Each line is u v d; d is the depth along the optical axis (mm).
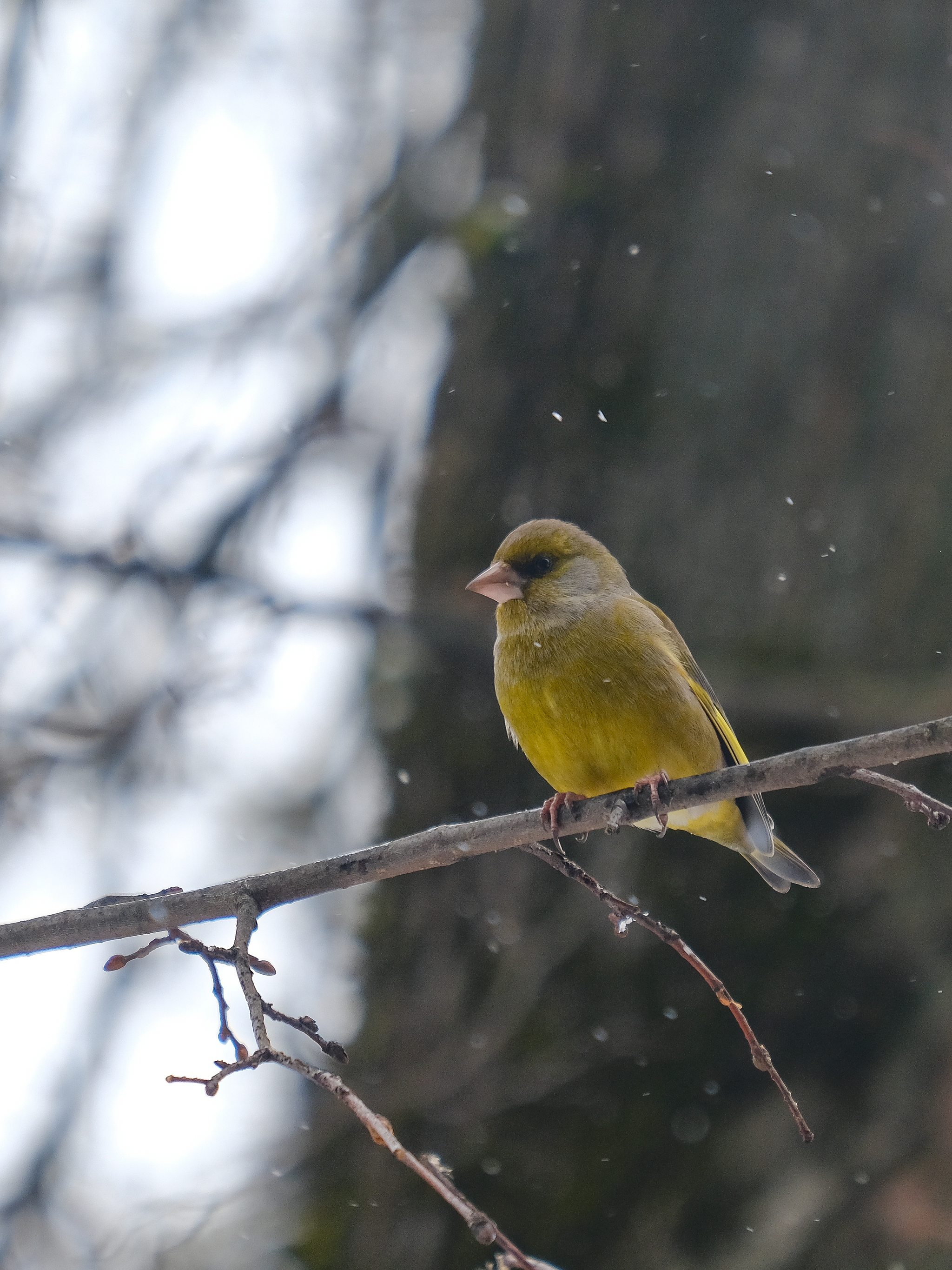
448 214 14320
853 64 12469
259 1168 12680
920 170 12133
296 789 15023
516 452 12453
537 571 8898
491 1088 10711
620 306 12383
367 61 16234
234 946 5605
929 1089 9922
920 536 11281
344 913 13656
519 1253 4184
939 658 10984
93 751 13695
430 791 12211
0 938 6441
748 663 11148
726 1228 9898
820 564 11336
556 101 13141
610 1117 10469
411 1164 4379
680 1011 10672
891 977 10453
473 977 11250
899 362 11688
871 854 10750
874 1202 9688
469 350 12945
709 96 12727
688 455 11758
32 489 14227
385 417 14938
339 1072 11469
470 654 12344
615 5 13164
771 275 12047
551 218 12789
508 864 11469
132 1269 12750
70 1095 14594
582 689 8477
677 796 6680
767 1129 10172
